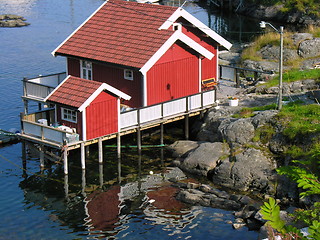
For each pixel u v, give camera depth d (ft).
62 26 219.61
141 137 114.62
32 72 160.15
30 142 104.94
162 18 115.03
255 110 110.93
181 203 89.25
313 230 44.29
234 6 245.24
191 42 112.47
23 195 94.32
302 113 101.71
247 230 80.59
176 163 102.42
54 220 85.87
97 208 89.40
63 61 172.04
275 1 225.56
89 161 105.60
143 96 109.29
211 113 113.19
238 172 93.20
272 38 152.46
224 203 87.51
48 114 106.32
